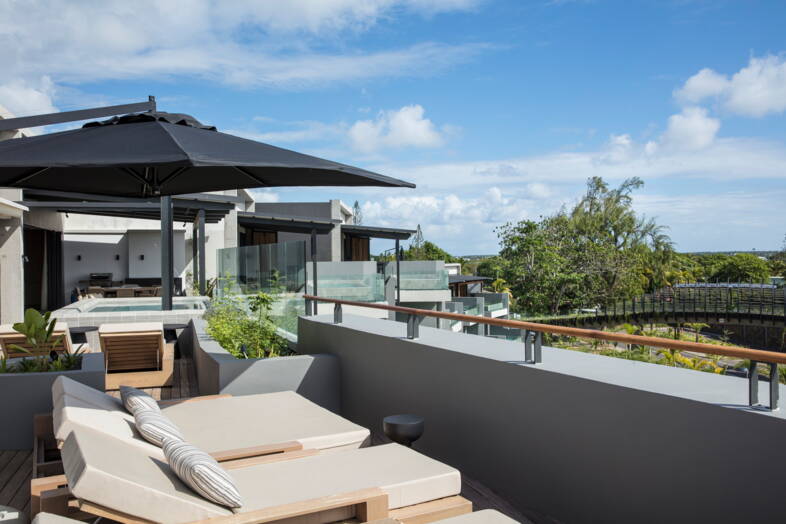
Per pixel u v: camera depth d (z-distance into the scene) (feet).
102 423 8.79
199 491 7.56
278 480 9.07
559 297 131.95
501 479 12.18
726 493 7.97
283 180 13.82
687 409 8.48
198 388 22.33
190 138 9.78
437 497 9.21
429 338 15.66
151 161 8.09
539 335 11.57
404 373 15.44
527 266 131.13
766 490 7.51
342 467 9.68
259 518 7.50
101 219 70.90
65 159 8.02
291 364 18.17
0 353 20.49
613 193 146.82
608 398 9.70
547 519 11.00
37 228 56.13
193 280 61.16
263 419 12.78
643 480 9.14
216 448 10.82
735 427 7.88
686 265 195.52
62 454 7.93
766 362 7.55
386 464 9.82
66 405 8.75
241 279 37.91
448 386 13.78
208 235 71.56
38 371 16.40
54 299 63.52
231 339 23.49
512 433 11.82
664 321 120.16
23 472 13.83
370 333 17.03
